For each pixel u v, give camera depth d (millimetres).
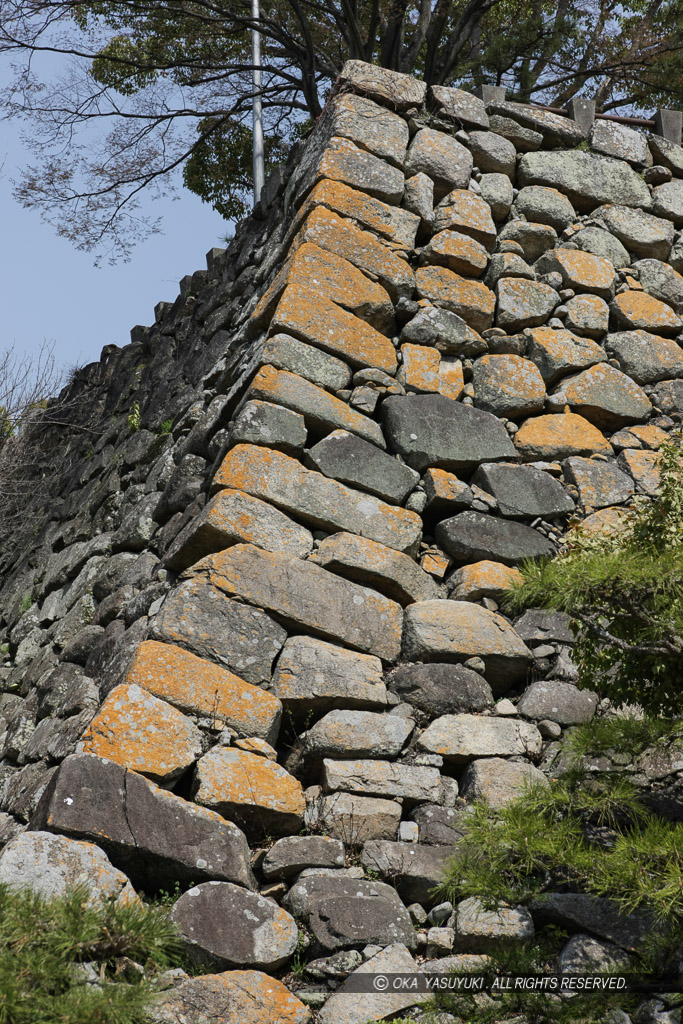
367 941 3561
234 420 5145
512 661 4562
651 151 6762
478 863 3484
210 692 3984
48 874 3248
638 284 6219
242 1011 3240
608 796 3514
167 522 6191
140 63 12625
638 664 3713
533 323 5867
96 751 3650
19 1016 2633
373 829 3930
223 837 3619
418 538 4883
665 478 4246
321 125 6383
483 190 6145
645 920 3588
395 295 5578
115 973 3074
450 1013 3348
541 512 5184
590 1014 3230
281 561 4488
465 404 5441
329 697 4191
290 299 5219
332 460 4891
